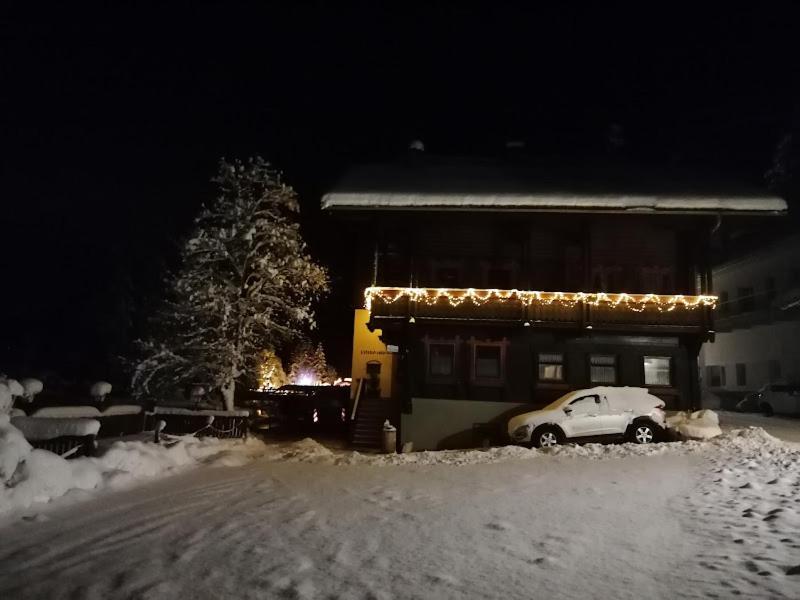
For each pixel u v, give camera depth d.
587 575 6.40
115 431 19.64
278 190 26.02
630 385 23.69
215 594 6.00
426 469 15.02
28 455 10.04
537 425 19.53
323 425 34.44
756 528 7.93
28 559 7.18
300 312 25.28
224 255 25.03
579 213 23.52
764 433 18.44
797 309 35.81
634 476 12.79
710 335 23.28
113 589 6.18
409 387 24.11
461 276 24.98
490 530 8.45
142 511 9.84
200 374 25.34
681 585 5.98
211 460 16.08
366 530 8.55
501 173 27.38
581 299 23.59
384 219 25.05
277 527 8.77
